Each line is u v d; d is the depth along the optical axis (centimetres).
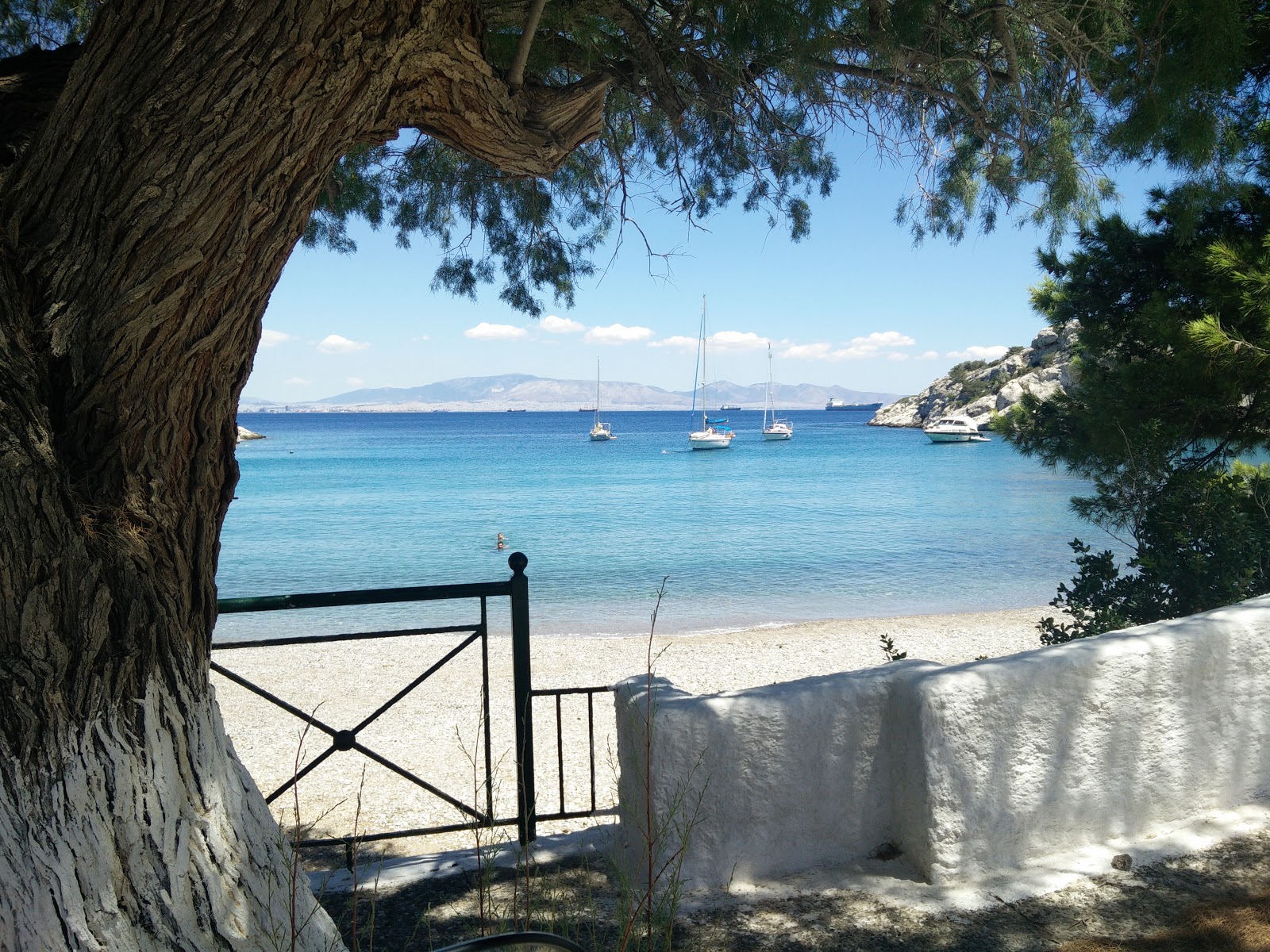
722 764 335
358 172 568
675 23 437
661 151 597
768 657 1226
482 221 617
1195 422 688
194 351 219
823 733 347
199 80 208
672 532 3033
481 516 3600
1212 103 388
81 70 214
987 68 464
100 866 201
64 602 201
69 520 203
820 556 2423
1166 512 618
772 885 337
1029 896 323
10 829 196
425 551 2677
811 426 16988
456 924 321
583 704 936
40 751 200
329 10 215
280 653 1277
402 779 698
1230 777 382
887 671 360
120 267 209
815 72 433
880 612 1703
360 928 323
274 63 212
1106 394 695
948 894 327
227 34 209
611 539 2870
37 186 216
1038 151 484
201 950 209
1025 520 3192
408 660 1218
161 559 221
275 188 221
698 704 334
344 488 4972
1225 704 380
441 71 257
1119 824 361
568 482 5381
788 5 371
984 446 9519
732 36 390
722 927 309
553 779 678
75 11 458
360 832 563
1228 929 294
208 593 238
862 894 329
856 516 3434
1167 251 721
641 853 340
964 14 446
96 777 204
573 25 400
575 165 604
